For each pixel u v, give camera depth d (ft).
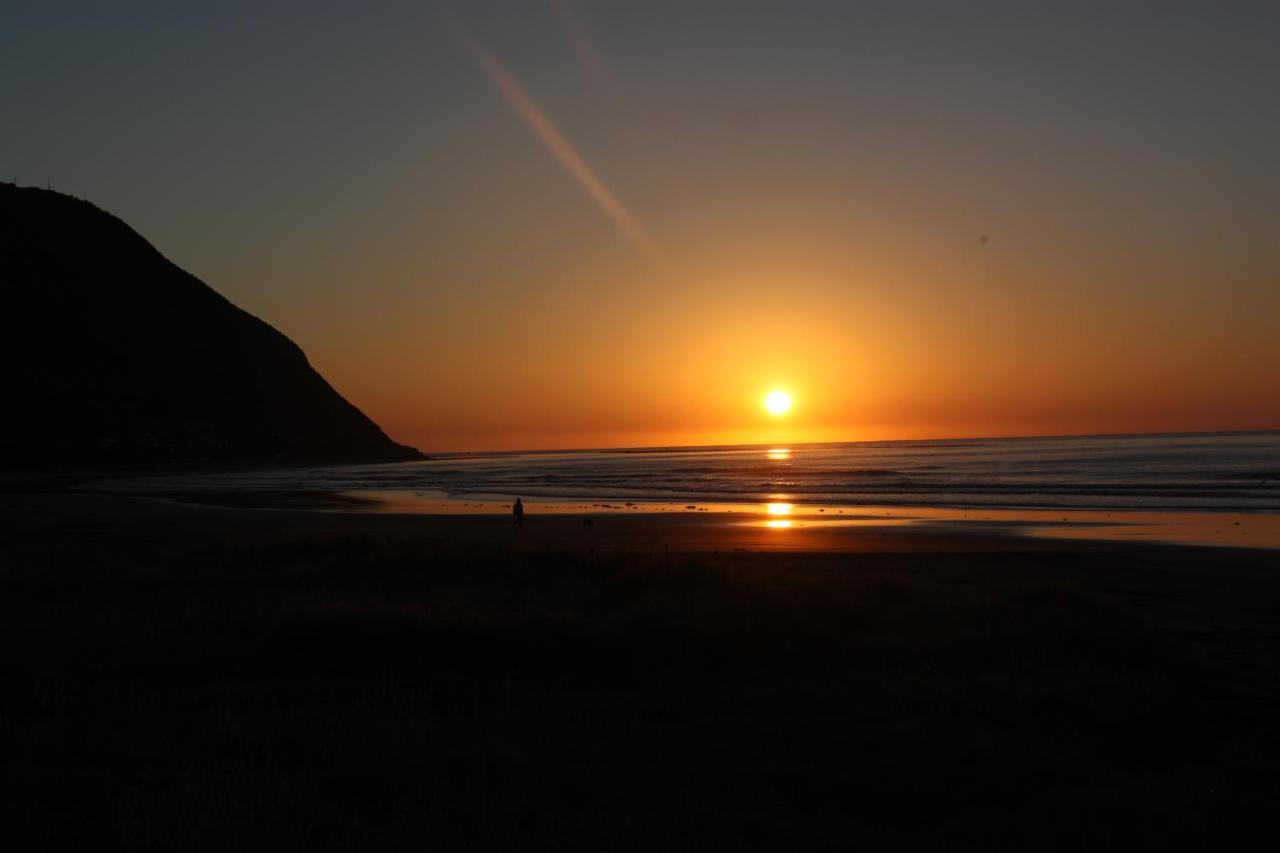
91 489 280.51
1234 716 36.40
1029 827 24.91
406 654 42.01
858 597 57.21
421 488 284.20
